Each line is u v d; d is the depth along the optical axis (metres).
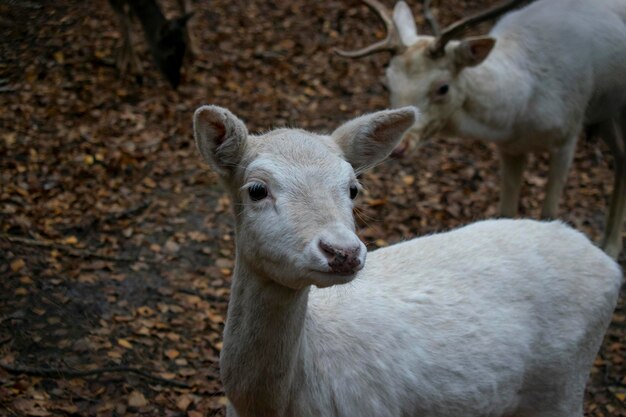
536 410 1.32
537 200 2.54
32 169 2.39
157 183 2.42
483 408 1.24
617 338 1.91
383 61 3.44
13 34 1.72
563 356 1.29
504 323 1.25
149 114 2.81
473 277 1.27
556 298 1.28
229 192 1.10
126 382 1.61
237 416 1.14
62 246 2.00
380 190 2.51
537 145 2.10
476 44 1.94
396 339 1.19
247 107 2.94
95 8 3.45
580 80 2.07
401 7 2.17
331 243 0.94
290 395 1.11
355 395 1.15
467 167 2.72
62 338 1.70
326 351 1.14
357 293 1.22
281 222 0.98
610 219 2.25
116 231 2.15
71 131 2.62
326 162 1.03
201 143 1.07
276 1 3.91
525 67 2.05
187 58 3.24
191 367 1.69
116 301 1.86
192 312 1.86
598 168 2.82
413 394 1.18
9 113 2.66
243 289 1.08
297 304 1.06
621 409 1.69
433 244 1.32
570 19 2.09
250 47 3.44
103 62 3.09
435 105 2.00
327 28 3.68
